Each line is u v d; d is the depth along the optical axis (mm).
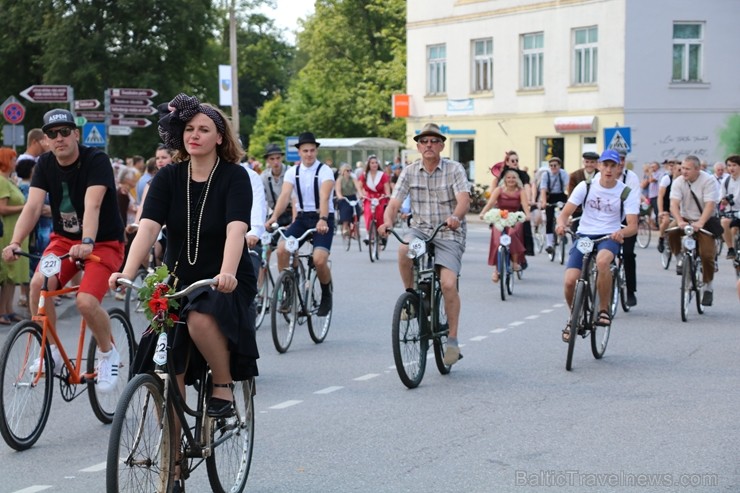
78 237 8969
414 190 10961
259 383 10844
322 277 13305
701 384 10609
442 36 49344
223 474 6656
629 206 11984
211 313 6047
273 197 15062
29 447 8367
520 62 46031
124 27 54625
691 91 42219
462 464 7668
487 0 47062
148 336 6094
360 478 7336
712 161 42562
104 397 9188
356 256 27547
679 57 42312
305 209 13602
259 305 14484
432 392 10297
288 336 12789
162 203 6312
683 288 15055
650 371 11336
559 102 44344
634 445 8164
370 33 73500
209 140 6246
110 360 8844
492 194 18797
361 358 12359
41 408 8523
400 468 7578
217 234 6289
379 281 21062
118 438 5547
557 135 44688
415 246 10375
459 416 9227
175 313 6074
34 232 15938
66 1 54469
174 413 6059
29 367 8375
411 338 10523
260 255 13898
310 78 75625
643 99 41875
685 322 15109
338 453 8000
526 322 15141
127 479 5656
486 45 47656
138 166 21000
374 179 26188
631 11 41531
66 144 8586
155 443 5887
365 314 16250
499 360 12078
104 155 8789
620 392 10203
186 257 6316
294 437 8508
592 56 43156
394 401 9891
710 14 42031
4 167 14547
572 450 8031
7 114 26922
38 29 55125
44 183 8836
